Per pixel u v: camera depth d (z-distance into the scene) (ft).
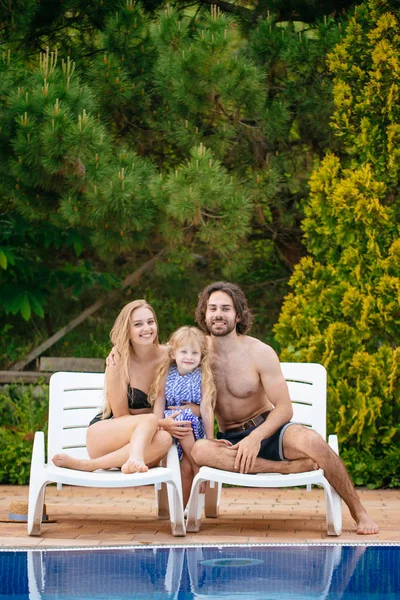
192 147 24.34
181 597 10.36
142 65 24.81
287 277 31.53
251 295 31.76
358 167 23.27
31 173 22.41
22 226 26.96
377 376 22.18
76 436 17.58
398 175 22.72
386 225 22.66
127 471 15.03
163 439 15.78
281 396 16.22
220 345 16.79
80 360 27.14
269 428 15.93
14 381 26.63
